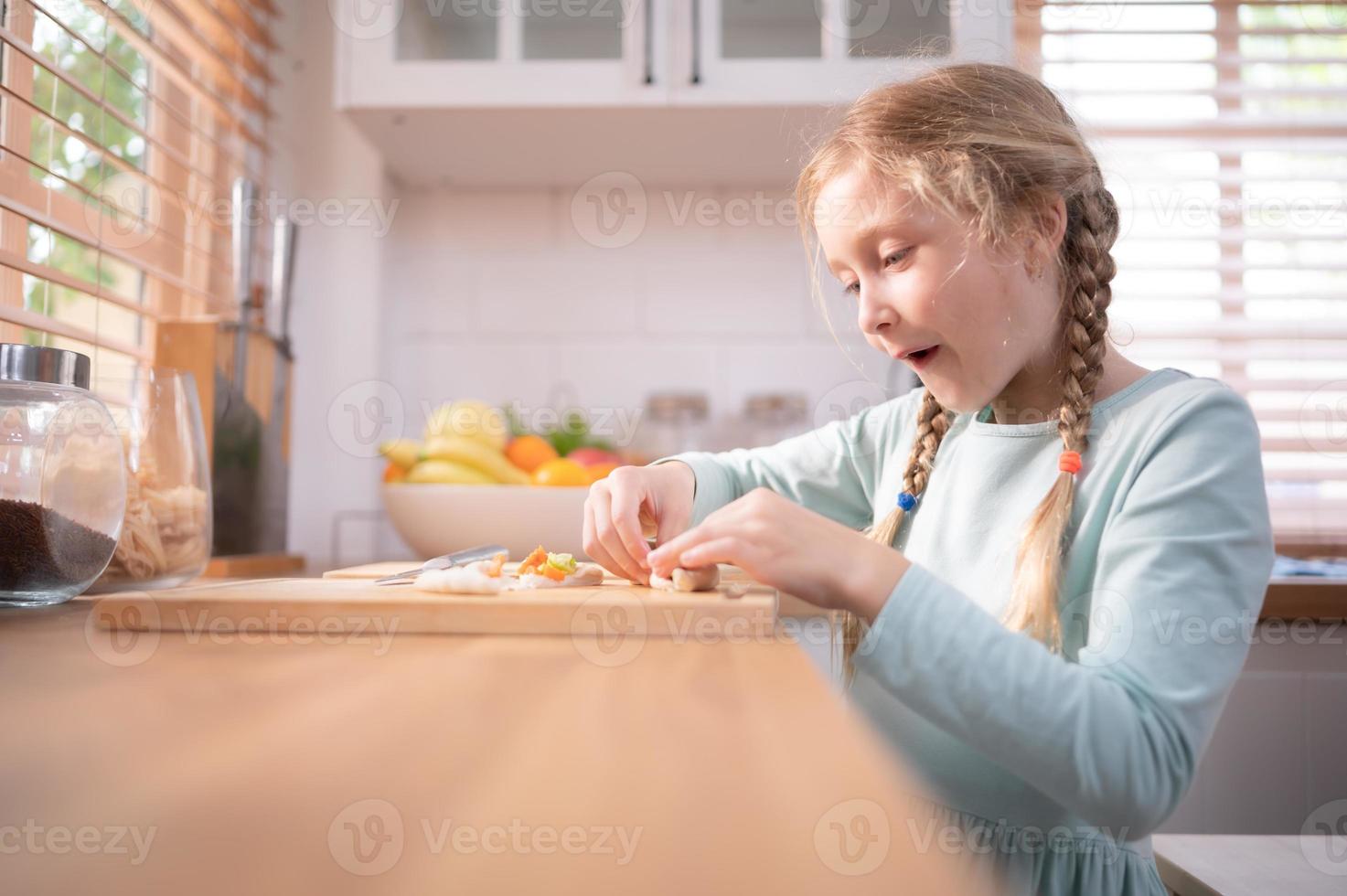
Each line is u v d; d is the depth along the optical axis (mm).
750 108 1412
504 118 1449
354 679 475
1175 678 598
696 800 282
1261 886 779
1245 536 645
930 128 755
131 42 1083
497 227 1750
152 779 299
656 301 1746
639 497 857
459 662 537
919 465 911
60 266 1105
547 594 710
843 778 305
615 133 1507
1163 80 1523
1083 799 565
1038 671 573
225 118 1363
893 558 624
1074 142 797
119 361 1216
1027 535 727
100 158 1185
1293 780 1190
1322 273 1524
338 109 1412
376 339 1659
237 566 1127
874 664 590
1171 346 1524
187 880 218
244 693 444
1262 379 1508
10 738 351
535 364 1743
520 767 314
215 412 1176
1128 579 639
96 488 719
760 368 1743
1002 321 744
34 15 1004
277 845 240
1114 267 828
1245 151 1512
